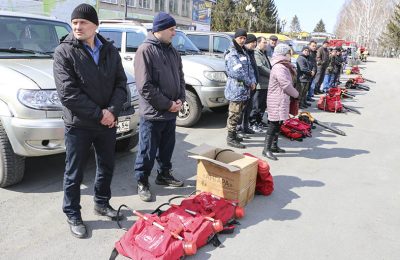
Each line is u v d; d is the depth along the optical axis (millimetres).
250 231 3395
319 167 5254
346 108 9836
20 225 3268
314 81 11562
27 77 3625
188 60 6664
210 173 3809
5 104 3600
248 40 6078
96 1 26016
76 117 2910
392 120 8969
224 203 3463
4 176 3775
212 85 6422
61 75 2783
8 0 18203
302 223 3602
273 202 4027
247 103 6172
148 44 3604
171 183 4273
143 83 3547
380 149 6359
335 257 3080
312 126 7586
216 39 9219
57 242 3051
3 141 3650
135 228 2984
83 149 3041
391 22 55656
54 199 3768
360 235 3447
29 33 4773
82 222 3234
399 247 3287
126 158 5023
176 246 2816
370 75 22641
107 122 2998
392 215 3885
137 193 4043
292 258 3029
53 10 21109
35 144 3596
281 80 5031
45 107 3566
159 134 3869
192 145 5875
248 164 3779
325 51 12453
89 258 2869
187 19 41906
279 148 5848
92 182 4230
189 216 3166
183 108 6793
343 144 6559
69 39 2832
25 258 2822
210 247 3094
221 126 7113
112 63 3031
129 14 32344
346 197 4273
